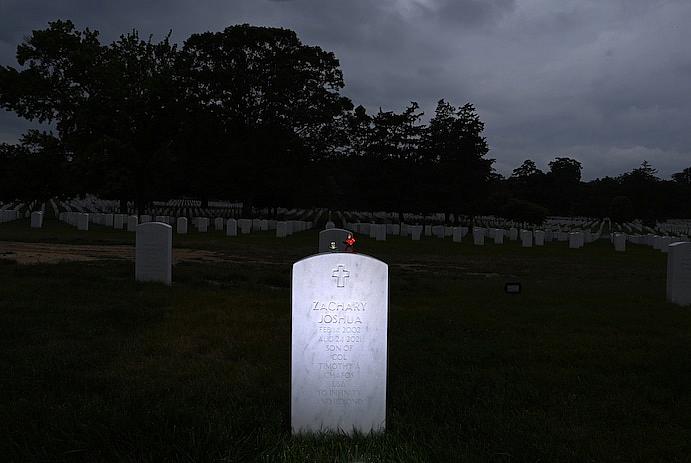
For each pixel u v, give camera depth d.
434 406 5.55
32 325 8.57
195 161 60.44
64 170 54.62
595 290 15.51
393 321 9.88
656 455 4.54
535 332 9.30
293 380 4.92
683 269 12.76
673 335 9.34
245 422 4.89
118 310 9.74
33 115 53.94
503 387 6.20
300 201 74.19
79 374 6.28
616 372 7.02
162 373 6.53
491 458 4.33
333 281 4.94
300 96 62.09
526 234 36.28
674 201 112.81
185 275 14.95
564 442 4.75
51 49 51.34
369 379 4.95
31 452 4.23
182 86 57.09
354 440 4.66
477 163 66.56
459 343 8.38
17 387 5.77
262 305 10.97
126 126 52.12
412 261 23.94
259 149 61.12
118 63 51.03
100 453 4.21
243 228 40.97
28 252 21.00
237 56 60.03
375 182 70.75
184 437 4.46
